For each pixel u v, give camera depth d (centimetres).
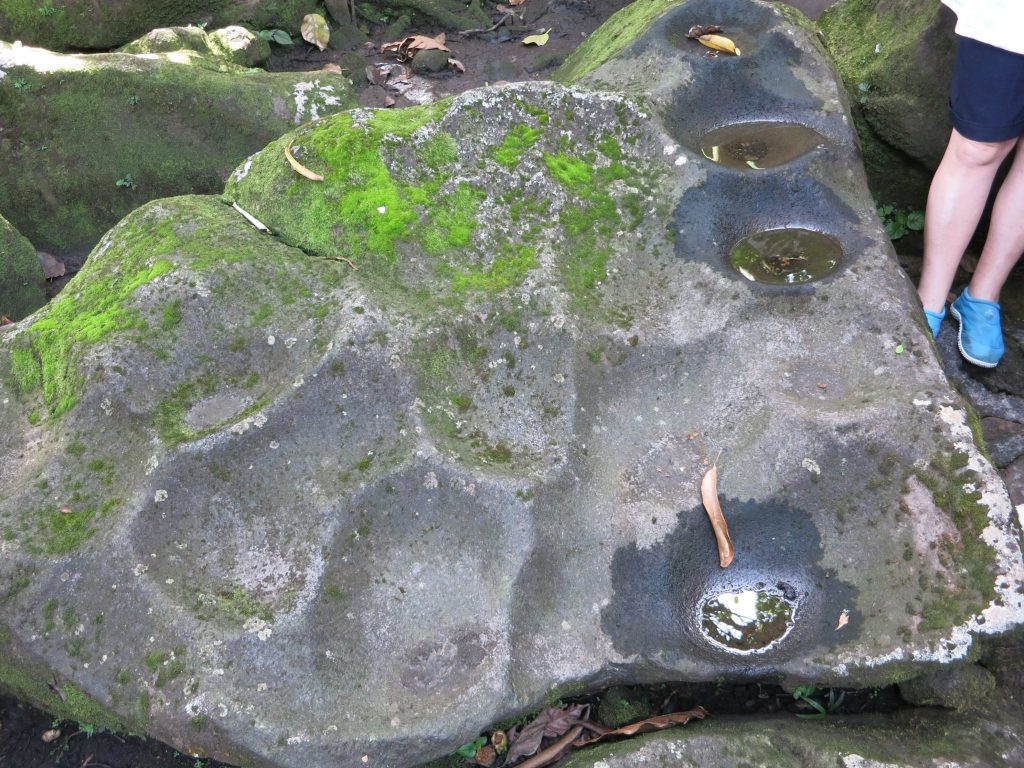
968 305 310
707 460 239
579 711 245
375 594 223
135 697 212
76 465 231
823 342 248
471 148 269
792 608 230
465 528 228
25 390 246
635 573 231
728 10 318
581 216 266
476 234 258
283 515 227
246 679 212
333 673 216
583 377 244
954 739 226
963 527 226
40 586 219
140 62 352
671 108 293
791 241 266
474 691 215
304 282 249
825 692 244
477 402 239
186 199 275
